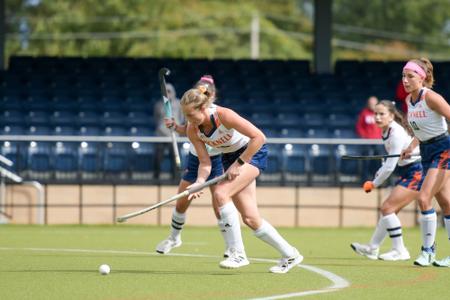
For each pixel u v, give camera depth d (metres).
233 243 28.28
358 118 60.75
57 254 34.22
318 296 23.81
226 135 27.44
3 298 23.30
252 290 24.77
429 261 30.80
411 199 32.91
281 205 51.78
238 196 28.05
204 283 26.06
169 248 33.28
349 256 34.44
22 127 58.81
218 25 156.12
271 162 52.09
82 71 66.50
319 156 52.06
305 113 62.34
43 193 50.75
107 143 51.19
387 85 66.81
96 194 51.03
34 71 66.00
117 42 149.25
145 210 27.23
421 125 29.67
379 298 23.72
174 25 152.25
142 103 62.28
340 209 51.84
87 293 24.12
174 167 51.28
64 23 149.38
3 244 38.31
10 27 150.62
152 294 23.97
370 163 51.72
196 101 26.75
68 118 60.12
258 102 63.16
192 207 50.59
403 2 179.75
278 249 28.31
